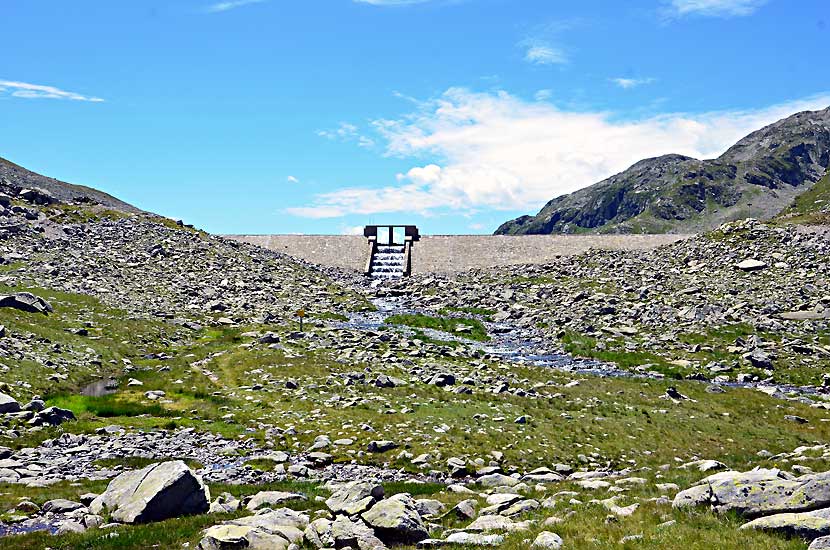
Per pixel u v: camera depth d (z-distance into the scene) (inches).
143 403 1957.4
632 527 835.4
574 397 2220.7
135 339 2822.3
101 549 860.0
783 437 1839.3
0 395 1745.8
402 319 4067.4
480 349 3299.7
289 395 2098.9
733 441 1796.3
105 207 5757.9
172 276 4431.6
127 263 4456.2
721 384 2564.0
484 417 1916.8
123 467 1390.3
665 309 3863.2
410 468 1514.5
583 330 3580.2
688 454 1678.2
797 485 830.5
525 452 1632.6
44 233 4566.9
